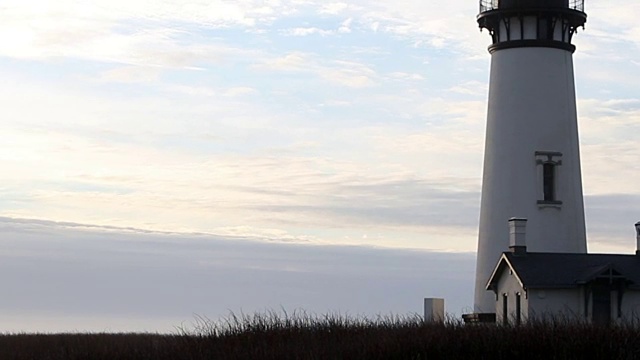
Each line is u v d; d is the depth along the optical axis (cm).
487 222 5416
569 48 5438
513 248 5106
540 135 5350
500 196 5381
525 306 4872
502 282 5150
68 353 4128
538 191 5334
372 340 3628
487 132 5503
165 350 3862
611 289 4894
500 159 5406
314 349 3562
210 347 3797
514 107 5381
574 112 5478
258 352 3597
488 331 3653
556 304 4875
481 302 5375
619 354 3438
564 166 5378
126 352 3934
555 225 5334
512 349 3516
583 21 5456
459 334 3628
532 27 5381
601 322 4175
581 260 5069
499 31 5456
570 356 3462
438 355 3503
